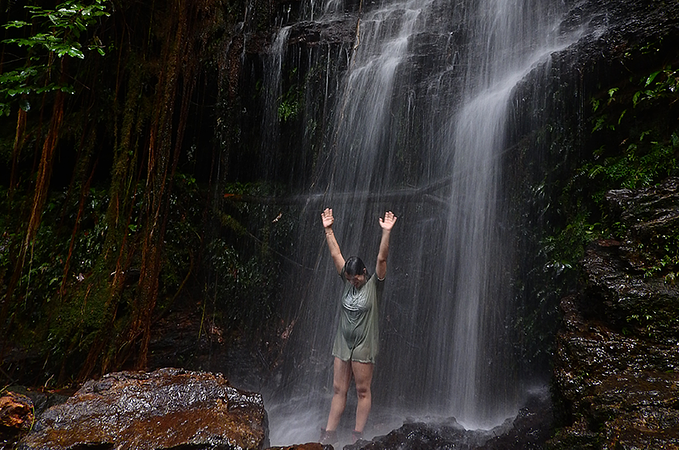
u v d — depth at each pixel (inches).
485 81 217.6
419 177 224.1
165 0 240.5
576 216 173.2
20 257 187.2
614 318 120.9
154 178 201.8
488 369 191.2
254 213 257.3
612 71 167.9
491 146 202.8
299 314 241.8
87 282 212.4
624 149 167.2
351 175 237.9
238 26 252.5
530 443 131.4
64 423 118.9
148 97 237.1
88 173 242.7
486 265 198.5
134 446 111.0
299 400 217.6
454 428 154.3
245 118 258.1
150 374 145.3
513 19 216.8
